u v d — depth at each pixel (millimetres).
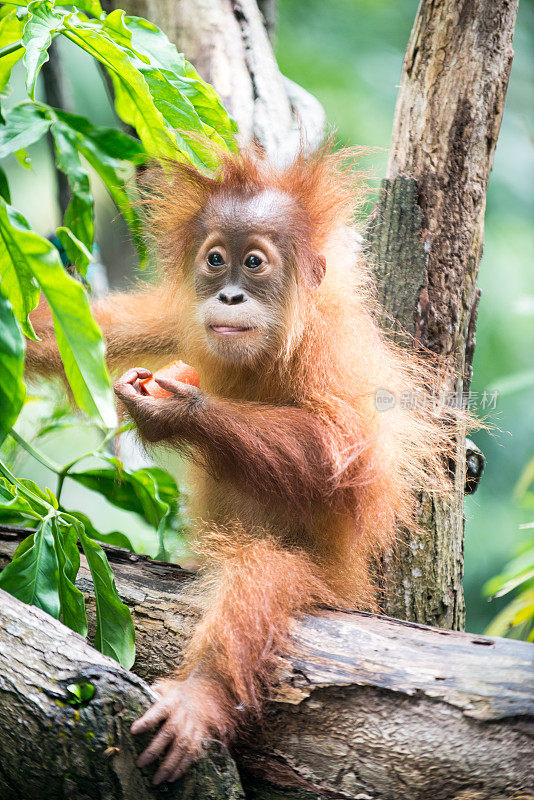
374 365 6184
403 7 18859
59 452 12031
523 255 16406
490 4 6398
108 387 4461
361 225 6980
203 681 4973
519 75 18062
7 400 4629
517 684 4422
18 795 4449
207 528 6594
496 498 15461
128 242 10938
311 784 4684
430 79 6496
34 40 4984
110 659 4520
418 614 6652
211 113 6250
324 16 18484
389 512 6141
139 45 5984
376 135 16750
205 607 5340
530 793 4273
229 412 5805
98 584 5094
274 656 4906
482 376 15664
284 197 6391
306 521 6027
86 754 4289
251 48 8797
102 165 6531
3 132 6023
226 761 4602
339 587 6152
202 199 6523
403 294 6590
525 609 8016
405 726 4508
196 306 6469
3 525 5645
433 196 6535
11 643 4379
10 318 4574
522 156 17391
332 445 5793
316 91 17078
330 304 6398
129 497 6582
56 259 4355
